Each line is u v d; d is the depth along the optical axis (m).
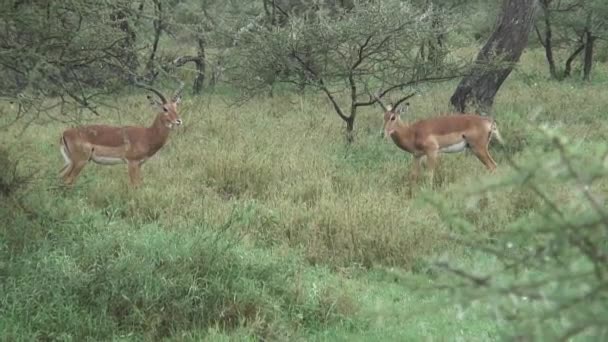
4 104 16.31
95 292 8.09
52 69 9.55
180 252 8.79
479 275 3.62
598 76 31.19
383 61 17.41
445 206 3.98
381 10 16.33
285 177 13.91
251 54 17.50
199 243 8.97
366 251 10.41
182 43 27.61
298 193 12.85
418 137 15.09
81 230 9.77
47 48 9.78
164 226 10.62
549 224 3.38
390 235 10.55
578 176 3.18
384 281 9.42
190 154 15.44
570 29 31.64
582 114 20.56
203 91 27.45
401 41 16.77
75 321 7.63
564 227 3.32
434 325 7.84
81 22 10.20
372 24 16.16
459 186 3.57
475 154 15.35
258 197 12.94
